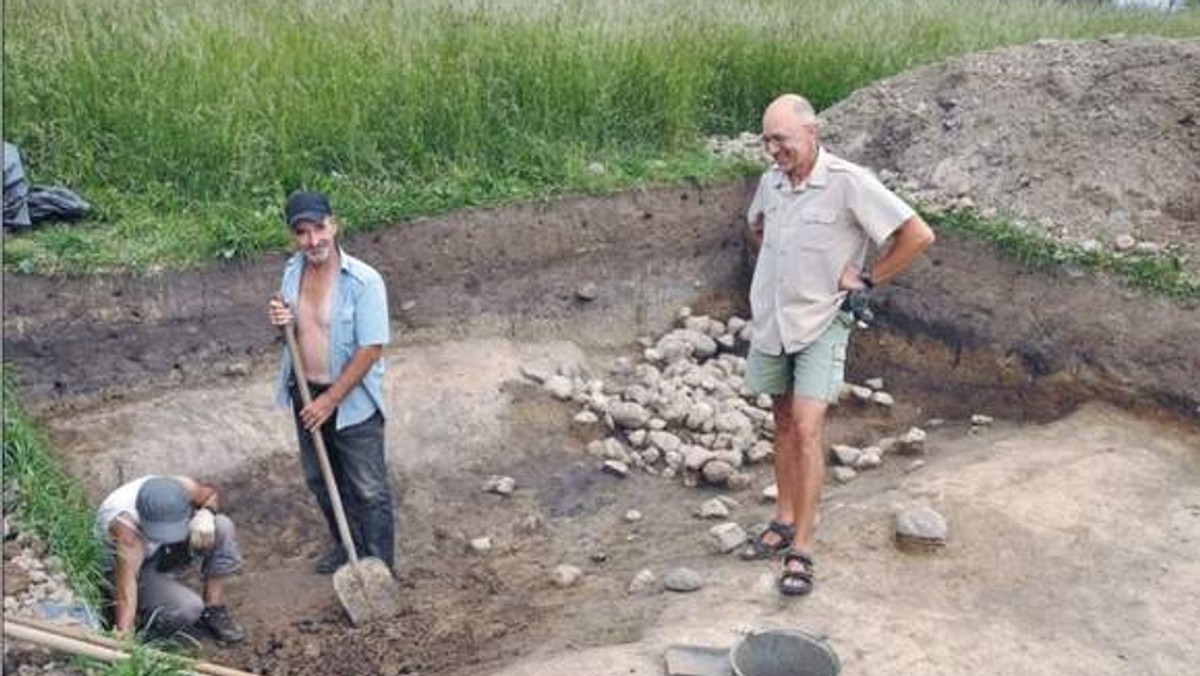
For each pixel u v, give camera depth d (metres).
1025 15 12.65
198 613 4.79
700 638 4.32
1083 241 7.24
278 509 5.84
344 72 7.91
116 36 7.73
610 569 5.47
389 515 5.25
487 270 7.43
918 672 4.14
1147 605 4.65
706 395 7.20
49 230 6.57
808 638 3.96
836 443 6.80
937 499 5.30
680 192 8.25
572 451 6.55
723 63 9.76
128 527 4.55
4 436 5.12
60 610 4.26
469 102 8.00
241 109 7.40
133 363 6.32
